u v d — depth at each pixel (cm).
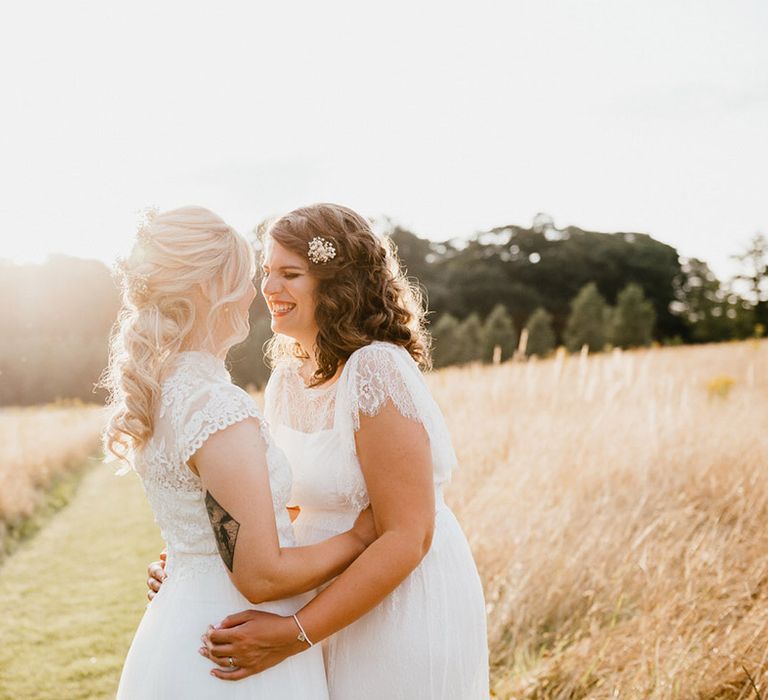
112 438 180
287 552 170
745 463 508
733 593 337
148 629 185
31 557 673
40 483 960
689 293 5059
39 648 456
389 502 182
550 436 584
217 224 182
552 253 5141
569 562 389
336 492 200
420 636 195
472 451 590
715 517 408
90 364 3878
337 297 200
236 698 172
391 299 208
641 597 365
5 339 4084
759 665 271
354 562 180
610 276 5009
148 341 174
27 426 1447
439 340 3397
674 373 1006
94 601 544
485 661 214
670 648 293
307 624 173
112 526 780
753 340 1716
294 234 201
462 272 4884
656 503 466
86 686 401
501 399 731
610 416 608
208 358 181
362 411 185
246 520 163
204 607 177
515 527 436
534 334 3675
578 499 471
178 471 172
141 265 178
